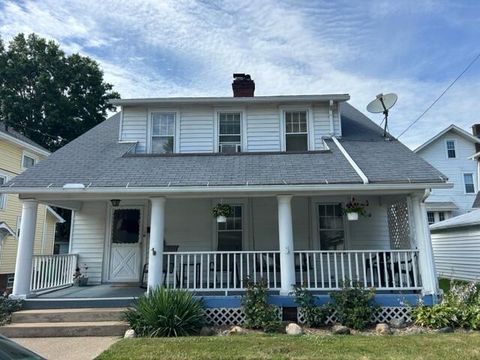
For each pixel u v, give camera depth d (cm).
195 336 654
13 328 681
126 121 1088
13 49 3188
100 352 573
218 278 935
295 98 1059
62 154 966
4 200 1733
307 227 1038
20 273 777
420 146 2611
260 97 1059
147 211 1079
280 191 777
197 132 1080
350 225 1040
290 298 743
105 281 1048
